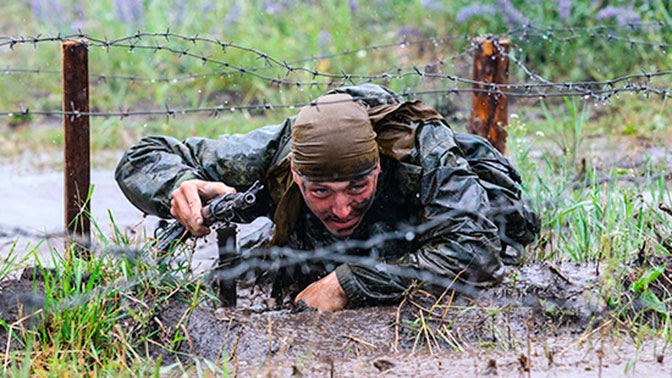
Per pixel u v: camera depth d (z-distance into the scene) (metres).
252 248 6.48
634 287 5.41
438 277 5.37
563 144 9.75
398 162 5.45
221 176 5.83
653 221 6.49
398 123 5.52
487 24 14.30
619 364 4.66
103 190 9.54
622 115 11.60
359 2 15.52
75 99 6.19
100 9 15.86
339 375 4.64
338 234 5.50
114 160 11.22
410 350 4.97
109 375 4.51
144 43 14.69
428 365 4.73
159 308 5.38
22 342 4.93
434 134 5.56
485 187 5.85
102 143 11.98
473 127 8.34
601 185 8.21
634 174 8.59
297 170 5.22
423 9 15.13
